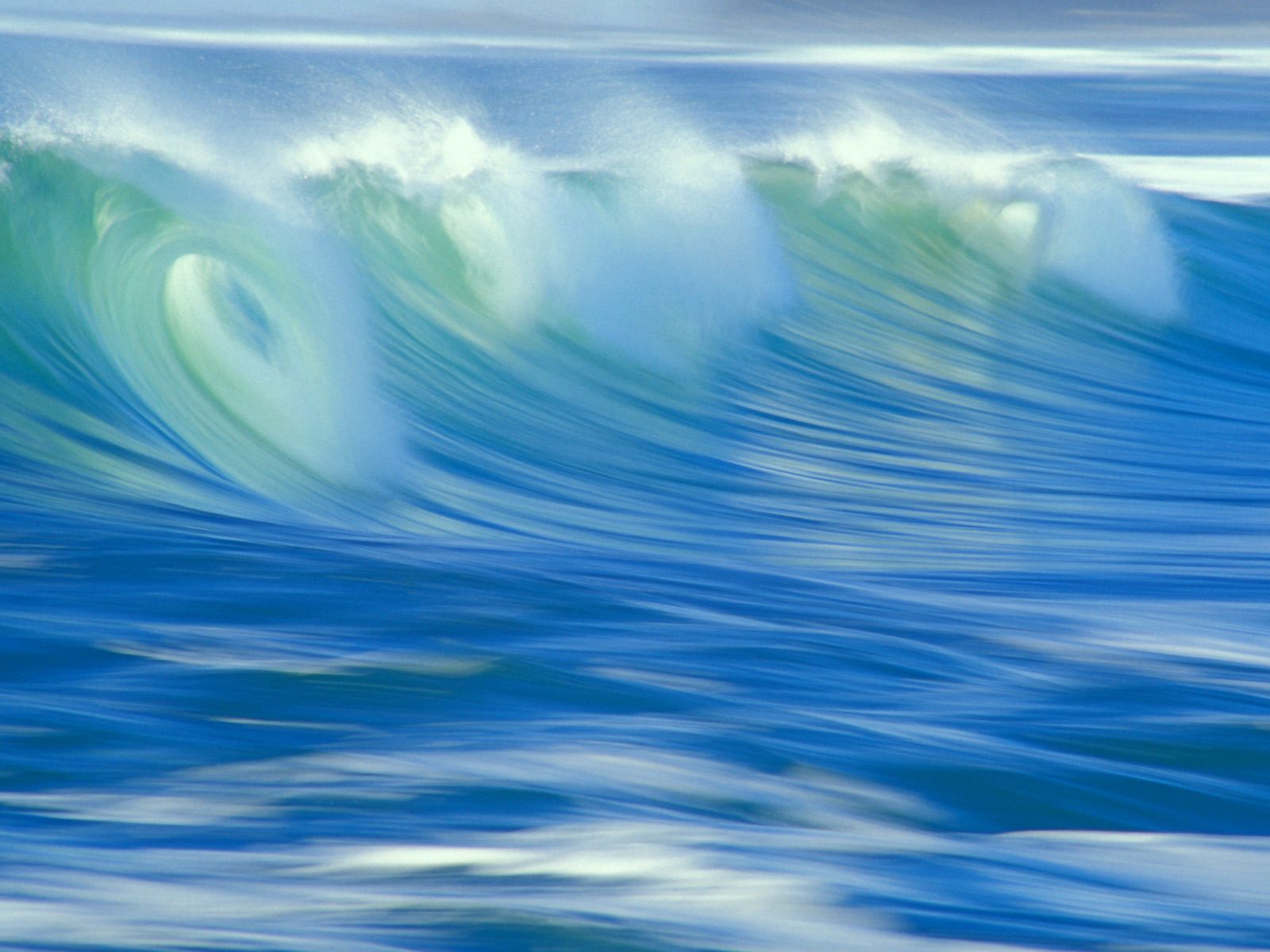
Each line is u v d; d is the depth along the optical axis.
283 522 32.69
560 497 39.41
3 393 36.06
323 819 13.70
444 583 24.42
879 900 11.62
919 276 67.06
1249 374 63.00
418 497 38.41
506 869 12.22
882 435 49.16
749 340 58.44
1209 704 19.83
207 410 38.34
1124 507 40.06
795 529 36.91
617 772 15.46
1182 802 15.85
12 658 19.48
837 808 15.08
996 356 62.03
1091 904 11.99
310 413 39.94
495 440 43.94
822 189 68.06
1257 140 146.88
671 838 13.05
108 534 27.31
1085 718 18.70
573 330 52.75
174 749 15.98
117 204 41.31
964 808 15.45
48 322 38.44
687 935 10.65
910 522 37.84
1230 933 11.50
